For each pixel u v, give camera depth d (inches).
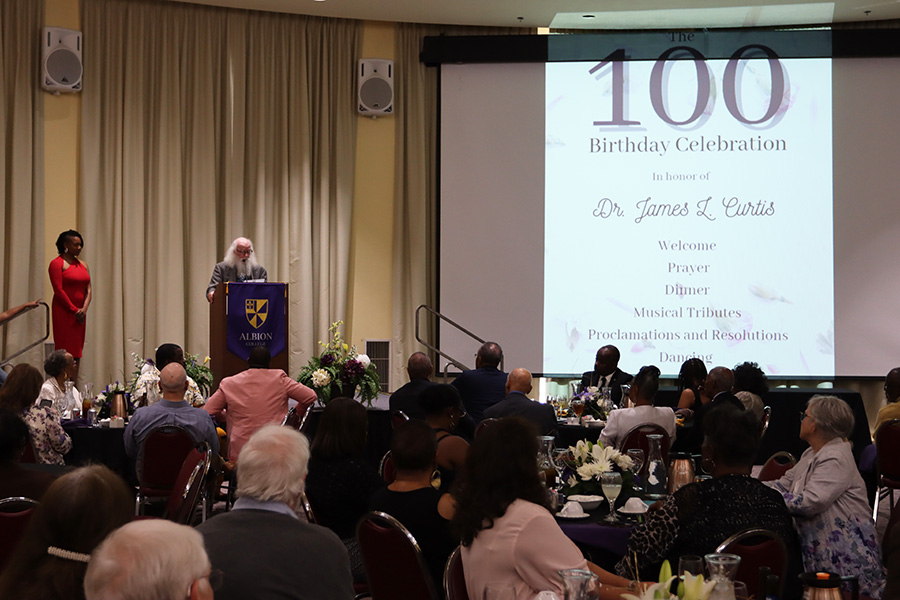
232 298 268.7
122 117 336.5
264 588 86.5
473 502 96.0
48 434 202.1
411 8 353.4
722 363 364.5
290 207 360.5
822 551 140.9
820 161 362.6
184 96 346.9
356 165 372.8
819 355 361.4
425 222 374.3
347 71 368.8
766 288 363.6
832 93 362.0
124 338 335.0
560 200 367.9
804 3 346.6
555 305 367.9
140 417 208.5
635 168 366.9
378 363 369.4
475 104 368.5
